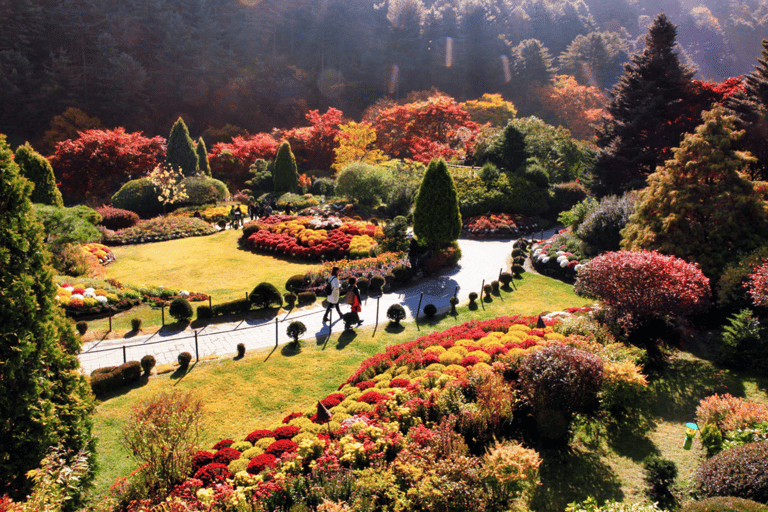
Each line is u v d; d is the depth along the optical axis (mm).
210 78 73062
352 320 15289
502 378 9117
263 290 17016
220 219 32188
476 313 16781
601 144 37000
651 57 34062
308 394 11109
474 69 86125
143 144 42031
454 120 50844
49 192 23922
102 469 8344
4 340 5926
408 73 85500
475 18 86875
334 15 86562
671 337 11609
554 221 34312
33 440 6156
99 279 18422
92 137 39031
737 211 13984
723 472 6227
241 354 13211
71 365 6898
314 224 27906
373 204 35688
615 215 20797
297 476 7094
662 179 15023
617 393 8750
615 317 11836
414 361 11148
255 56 80188
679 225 14484
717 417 7801
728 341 10484
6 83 54594
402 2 86438
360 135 47156
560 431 8094
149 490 6844
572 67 90000
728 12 122062
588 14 107438
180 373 12148
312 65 84812
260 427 9727
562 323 12352
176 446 7086
